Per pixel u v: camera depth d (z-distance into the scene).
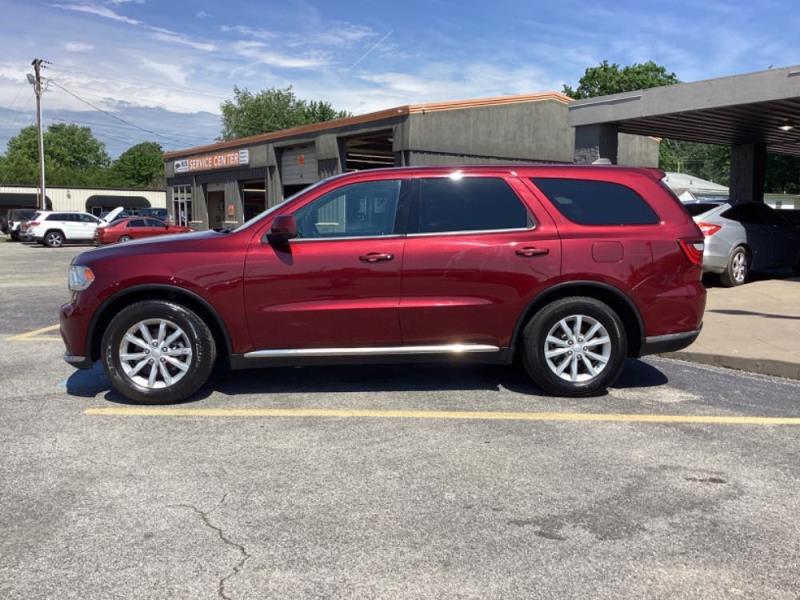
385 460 4.19
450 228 5.30
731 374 6.43
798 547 3.16
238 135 61.53
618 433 4.70
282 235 5.02
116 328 5.20
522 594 2.78
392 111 21.39
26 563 3.00
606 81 54.12
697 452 4.35
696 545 3.18
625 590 2.81
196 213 33.75
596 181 5.52
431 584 2.85
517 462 4.17
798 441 4.57
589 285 5.33
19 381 6.04
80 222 32.53
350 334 5.24
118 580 2.87
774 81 11.06
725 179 70.88
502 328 5.33
